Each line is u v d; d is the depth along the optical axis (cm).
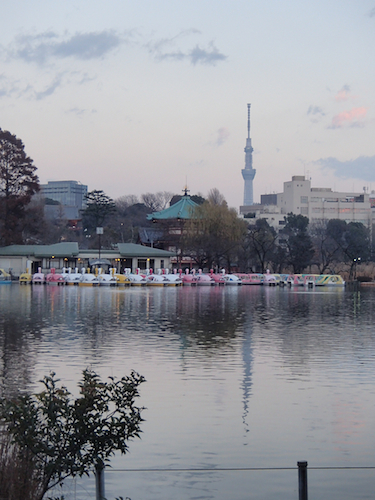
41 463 990
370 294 7906
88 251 11475
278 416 1692
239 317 4391
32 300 6044
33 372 2202
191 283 10725
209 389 1986
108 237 16075
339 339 3172
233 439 1506
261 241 12219
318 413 1722
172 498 1186
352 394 1934
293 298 6900
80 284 9938
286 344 2972
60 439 970
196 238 11562
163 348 2803
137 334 3325
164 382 2078
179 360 2489
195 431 1560
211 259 12144
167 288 9350
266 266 13688
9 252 10975
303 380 2128
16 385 1983
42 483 968
